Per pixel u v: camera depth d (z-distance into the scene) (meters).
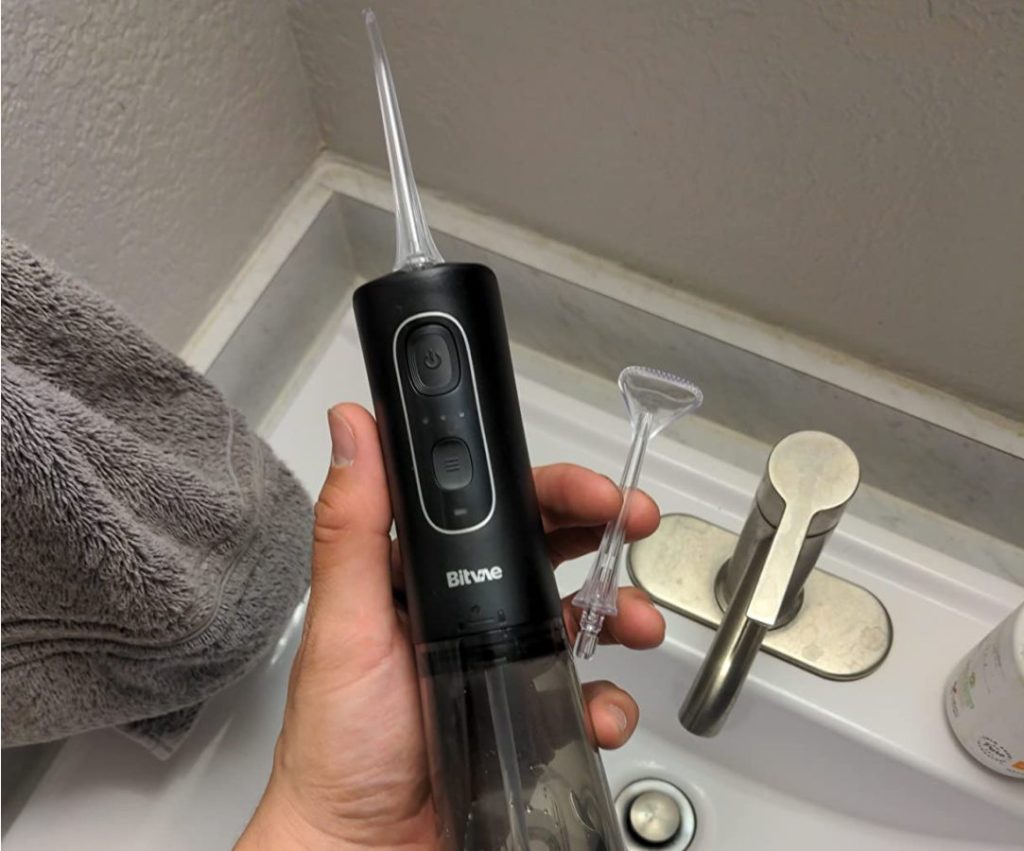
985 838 0.47
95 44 0.41
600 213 0.51
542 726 0.32
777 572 0.36
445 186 0.55
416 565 0.32
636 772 0.55
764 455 0.56
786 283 0.48
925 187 0.40
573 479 0.42
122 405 0.37
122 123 0.43
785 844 0.51
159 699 0.41
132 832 0.45
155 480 0.35
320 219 0.58
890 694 0.48
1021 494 0.49
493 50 0.45
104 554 0.33
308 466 0.56
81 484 0.32
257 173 0.53
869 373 0.49
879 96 0.38
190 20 0.45
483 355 0.32
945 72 0.36
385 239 0.59
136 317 0.49
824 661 0.48
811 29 0.37
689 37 0.40
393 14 0.46
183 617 0.36
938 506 0.53
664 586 0.51
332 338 0.62
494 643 0.31
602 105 0.45
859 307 0.47
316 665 0.38
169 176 0.47
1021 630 0.41
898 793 0.48
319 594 0.38
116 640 0.37
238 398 0.57
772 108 0.40
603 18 0.41
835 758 0.49
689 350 0.54
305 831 0.39
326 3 0.48
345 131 0.55
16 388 0.30
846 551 0.52
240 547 0.40
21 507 0.31
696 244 0.49
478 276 0.32
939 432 0.49
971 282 0.42
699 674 0.40
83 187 0.43
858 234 0.43
